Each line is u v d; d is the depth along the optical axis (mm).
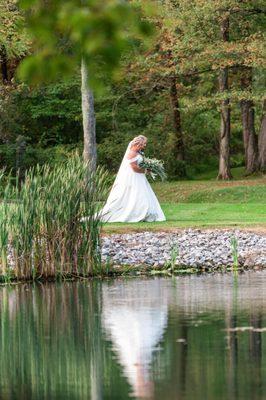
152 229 22781
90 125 34219
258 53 38281
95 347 9891
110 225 23547
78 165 17422
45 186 17141
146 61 42531
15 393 7820
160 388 7727
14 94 46594
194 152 50562
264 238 21500
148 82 46125
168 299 13633
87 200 17234
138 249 19984
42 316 12375
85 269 17250
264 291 14305
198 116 50844
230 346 9602
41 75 4609
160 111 49438
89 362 9070
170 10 38938
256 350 9344
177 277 16859
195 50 41500
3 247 16781
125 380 8141
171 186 41781
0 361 9297
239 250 19828
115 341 10195
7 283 16562
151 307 12805
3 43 33188
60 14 4371
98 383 8070
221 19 39312
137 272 17688
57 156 45875
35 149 45688
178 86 47688
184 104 47688
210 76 46500
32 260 16984
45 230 16969
